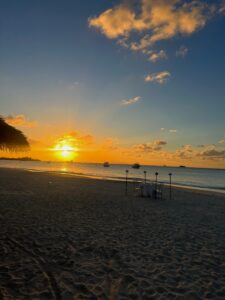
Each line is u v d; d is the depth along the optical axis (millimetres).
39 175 30750
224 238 6852
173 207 11875
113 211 10047
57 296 3496
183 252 5605
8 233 6297
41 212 9055
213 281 4230
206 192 20469
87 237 6367
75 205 10898
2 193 13281
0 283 3766
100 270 4457
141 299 3553
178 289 3902
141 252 5480
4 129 5824
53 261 4742
